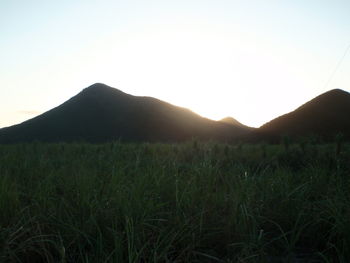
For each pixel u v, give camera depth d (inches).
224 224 159.2
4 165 293.0
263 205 175.3
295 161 380.2
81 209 159.9
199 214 157.2
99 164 276.2
